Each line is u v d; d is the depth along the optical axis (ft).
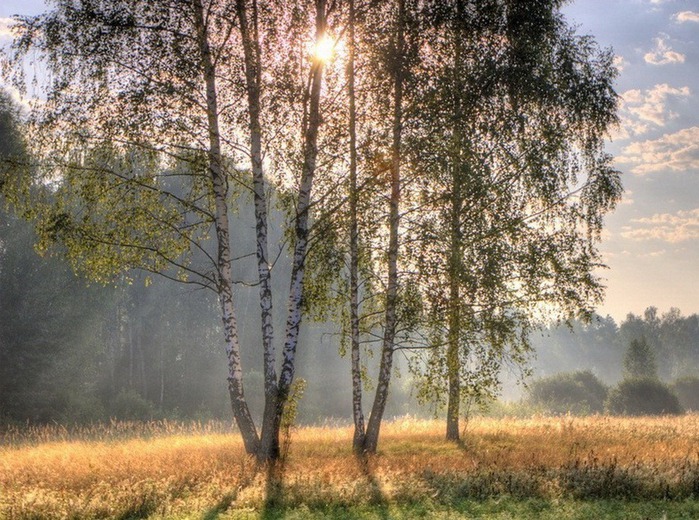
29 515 39.55
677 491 47.01
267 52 55.62
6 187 54.39
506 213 64.85
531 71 66.13
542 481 48.16
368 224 60.80
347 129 58.08
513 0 66.03
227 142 56.54
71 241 55.16
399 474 49.24
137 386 186.09
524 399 181.78
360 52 59.36
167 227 58.18
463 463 54.80
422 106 58.49
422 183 60.29
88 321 148.05
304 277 64.44
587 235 73.15
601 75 75.36
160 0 53.88
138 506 41.70
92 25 53.47
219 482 46.24
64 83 53.21
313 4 57.00
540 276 64.85
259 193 57.00
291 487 44.91
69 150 54.60
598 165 74.74
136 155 57.06
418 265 60.13
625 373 238.48
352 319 65.57
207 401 181.78
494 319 62.49
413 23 60.13
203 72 54.54
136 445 65.98
